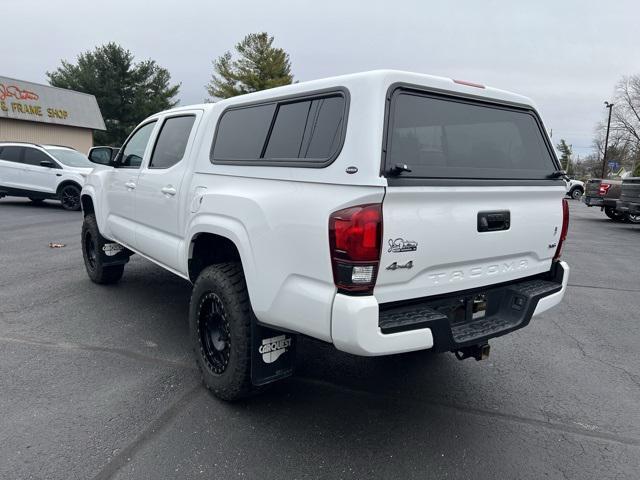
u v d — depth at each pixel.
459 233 2.88
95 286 6.05
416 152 2.80
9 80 24.92
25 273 6.65
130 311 5.18
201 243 3.75
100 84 42.97
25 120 25.80
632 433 3.17
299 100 3.04
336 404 3.43
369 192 2.46
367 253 2.48
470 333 2.98
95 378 3.68
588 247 10.95
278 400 3.46
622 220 17.20
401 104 2.75
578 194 32.41
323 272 2.60
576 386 3.82
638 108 55.34
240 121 3.52
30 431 2.98
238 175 3.32
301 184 2.79
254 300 2.99
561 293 3.55
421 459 2.84
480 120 3.25
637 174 49.06
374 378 3.86
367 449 2.92
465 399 3.57
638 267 8.66
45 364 3.89
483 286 3.19
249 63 40.84
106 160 5.20
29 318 4.91
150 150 4.61
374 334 2.49
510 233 3.21
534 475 2.72
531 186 3.33
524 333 5.00
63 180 13.85
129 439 2.93
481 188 2.95
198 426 3.09
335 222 2.52
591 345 4.70
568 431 3.18
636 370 4.14
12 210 13.95
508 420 3.29
